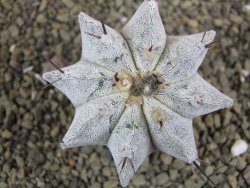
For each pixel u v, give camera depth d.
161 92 0.11
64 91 0.11
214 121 0.15
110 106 0.11
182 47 0.11
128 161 0.11
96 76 0.11
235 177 0.15
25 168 0.15
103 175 0.15
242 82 0.16
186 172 0.15
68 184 0.15
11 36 0.16
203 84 0.12
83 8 0.17
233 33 0.17
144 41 0.11
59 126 0.15
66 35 0.16
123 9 0.17
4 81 0.16
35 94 0.16
